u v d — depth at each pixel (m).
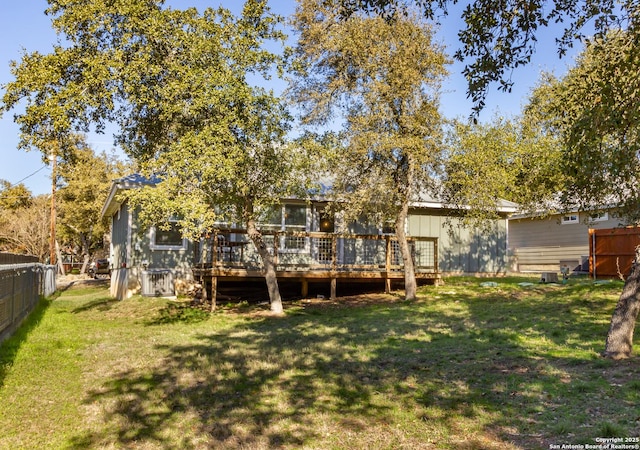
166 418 4.56
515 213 19.45
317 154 10.84
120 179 13.83
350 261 16.56
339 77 11.80
